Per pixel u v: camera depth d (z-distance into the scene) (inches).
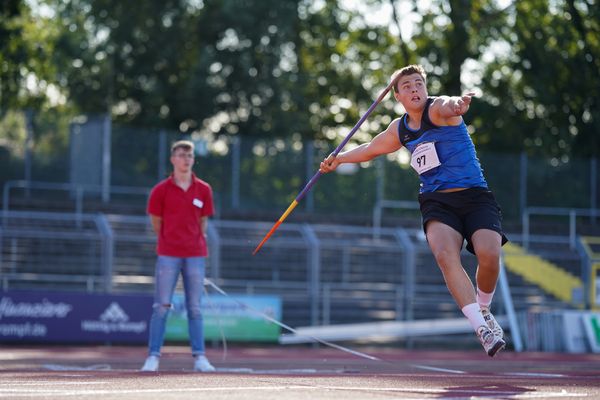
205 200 813.9
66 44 3058.6
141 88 3127.5
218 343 1712.6
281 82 3034.0
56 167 2122.3
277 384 510.3
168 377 586.2
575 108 2797.7
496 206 570.3
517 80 2984.7
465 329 1902.1
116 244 1907.0
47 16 3157.0
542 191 2377.0
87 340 1620.3
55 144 2128.4
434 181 568.7
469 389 492.4
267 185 2226.9
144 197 2156.7
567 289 2037.4
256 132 3026.6
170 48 3075.8
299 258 2028.8
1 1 2871.6
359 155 610.5
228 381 536.7
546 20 2822.3
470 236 565.3
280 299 1755.7
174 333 1674.5
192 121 3056.1
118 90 3127.5
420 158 571.8
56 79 3152.1
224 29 3078.2
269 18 3034.0
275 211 2220.7
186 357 1211.2
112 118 3134.8
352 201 2256.4
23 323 1592.0
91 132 2135.8
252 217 2198.6
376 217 2244.1
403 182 2278.5
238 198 2203.5
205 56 2992.1
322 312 1907.0
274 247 2010.3
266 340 1738.4
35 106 3181.6
